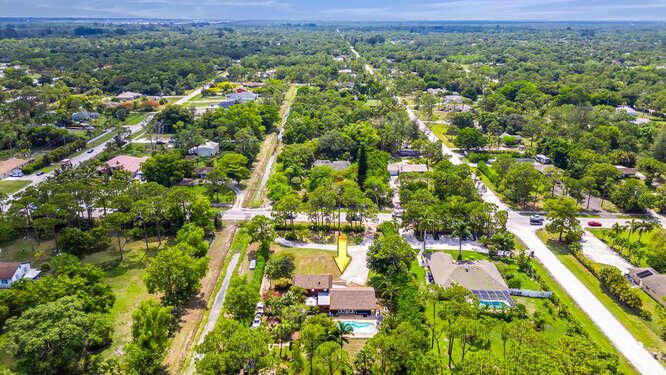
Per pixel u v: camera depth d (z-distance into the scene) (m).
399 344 76.88
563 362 67.56
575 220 131.62
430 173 170.00
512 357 70.19
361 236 138.25
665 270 114.94
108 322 85.31
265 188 175.38
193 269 101.25
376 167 181.12
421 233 138.62
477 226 134.12
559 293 108.12
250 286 100.12
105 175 170.62
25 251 123.19
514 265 120.88
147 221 132.38
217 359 71.62
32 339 73.19
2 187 165.38
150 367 77.50
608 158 193.38
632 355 86.88
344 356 77.06
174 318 96.31
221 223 144.12
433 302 101.75
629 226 134.75
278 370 79.50
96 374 79.00
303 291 105.31
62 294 89.38
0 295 90.94
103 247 127.62
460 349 87.75
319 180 168.62
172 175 171.75
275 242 133.88
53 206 123.62
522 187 157.88
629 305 101.75
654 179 186.50
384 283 103.44
